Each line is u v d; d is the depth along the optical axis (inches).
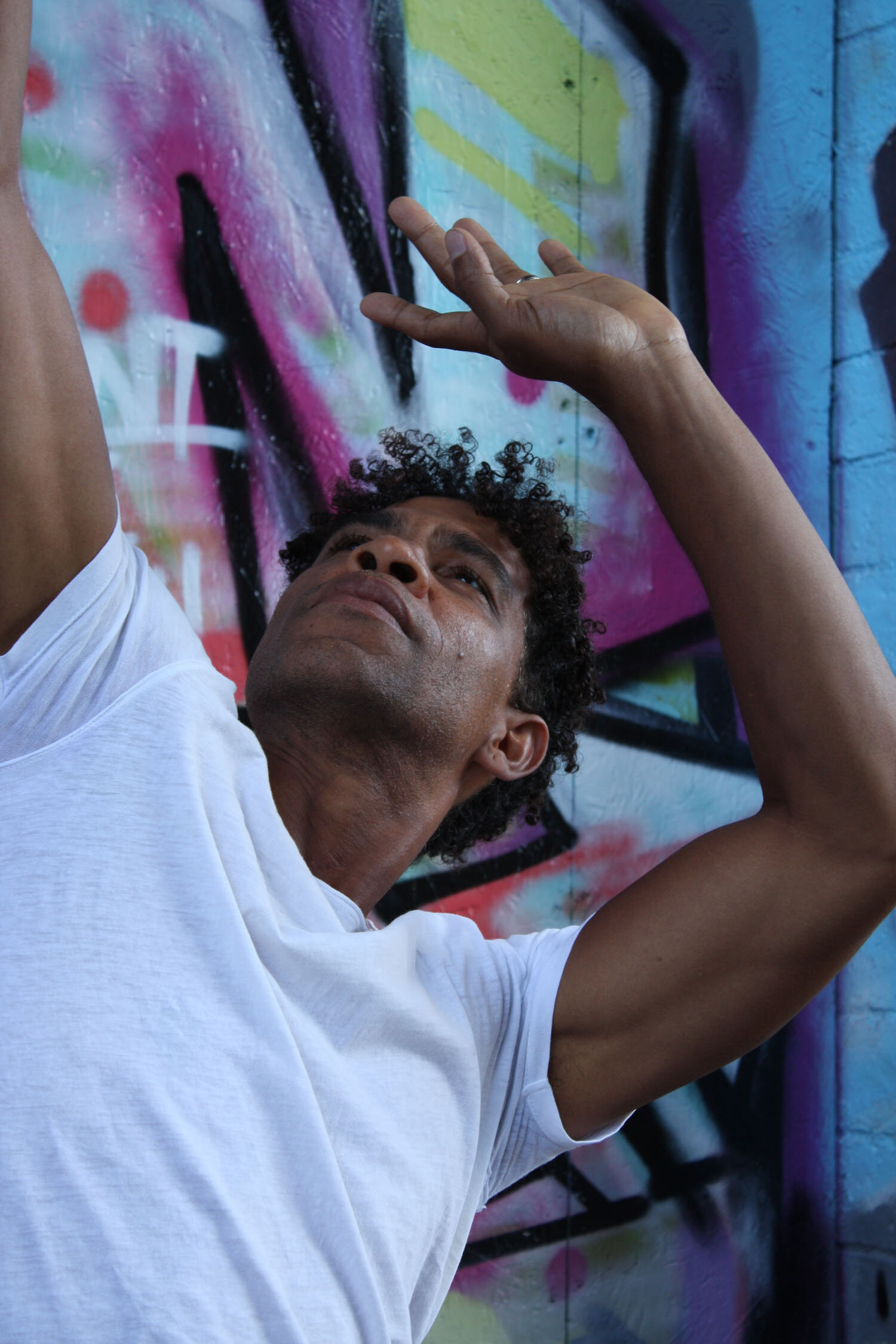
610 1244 82.7
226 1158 31.9
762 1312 87.8
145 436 69.1
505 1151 45.6
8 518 35.2
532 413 87.8
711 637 94.3
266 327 74.7
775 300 99.0
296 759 47.7
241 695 71.6
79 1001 31.5
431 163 83.4
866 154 102.8
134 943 33.0
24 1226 28.8
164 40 71.0
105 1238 29.3
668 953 45.3
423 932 45.4
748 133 100.1
